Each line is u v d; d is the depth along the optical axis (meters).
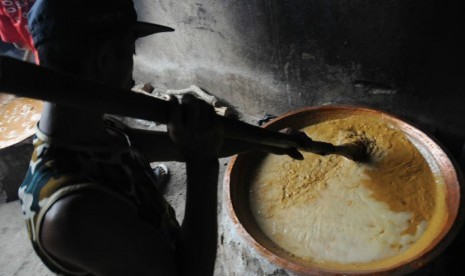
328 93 2.77
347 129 2.25
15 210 3.20
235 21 2.87
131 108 0.85
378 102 2.56
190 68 3.54
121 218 0.91
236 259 1.93
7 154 3.04
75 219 0.83
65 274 0.91
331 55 2.54
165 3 3.22
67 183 0.86
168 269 0.98
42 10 0.84
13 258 2.85
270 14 2.63
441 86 2.22
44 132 0.92
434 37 2.08
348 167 2.13
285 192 2.15
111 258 0.89
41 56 0.87
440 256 1.67
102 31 0.88
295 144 1.49
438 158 1.98
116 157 0.98
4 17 3.22
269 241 1.95
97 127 0.96
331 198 2.05
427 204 1.90
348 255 1.81
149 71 3.94
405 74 2.31
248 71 3.11
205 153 0.93
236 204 2.05
